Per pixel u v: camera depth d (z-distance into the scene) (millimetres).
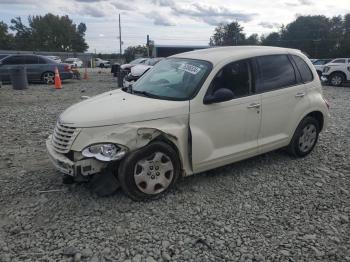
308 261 3406
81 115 4270
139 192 4297
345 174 5445
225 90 4566
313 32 95188
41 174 5250
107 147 4062
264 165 5684
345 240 3740
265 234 3812
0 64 18562
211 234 3793
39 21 119812
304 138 5938
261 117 5176
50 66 19594
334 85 21344
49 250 3502
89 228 3850
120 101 4605
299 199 4605
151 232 3803
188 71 4953
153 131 4285
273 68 5414
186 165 4629
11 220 4004
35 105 11727
